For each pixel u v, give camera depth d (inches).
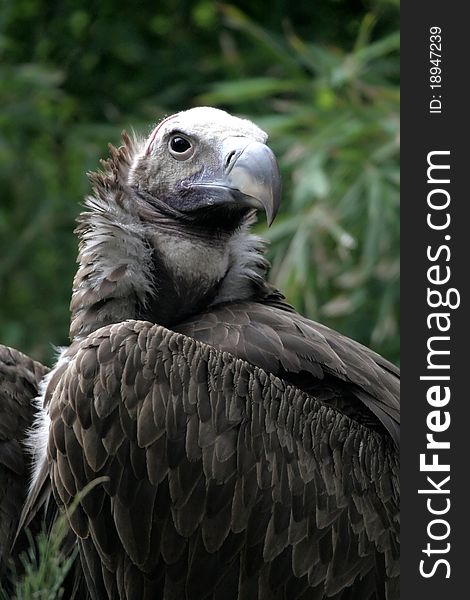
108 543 305.1
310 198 553.0
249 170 328.5
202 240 336.2
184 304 333.7
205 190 335.3
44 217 639.8
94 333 308.2
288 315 335.3
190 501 301.0
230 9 586.2
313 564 308.2
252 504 303.1
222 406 302.2
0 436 336.2
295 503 306.0
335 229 521.7
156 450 298.8
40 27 705.0
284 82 576.4
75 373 303.0
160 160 340.5
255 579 306.2
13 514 332.2
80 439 301.0
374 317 587.5
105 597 310.3
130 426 299.1
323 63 575.5
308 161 544.4
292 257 526.6
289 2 687.1
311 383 323.9
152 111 636.7
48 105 676.1
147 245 333.7
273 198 326.3
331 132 554.6
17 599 301.4
